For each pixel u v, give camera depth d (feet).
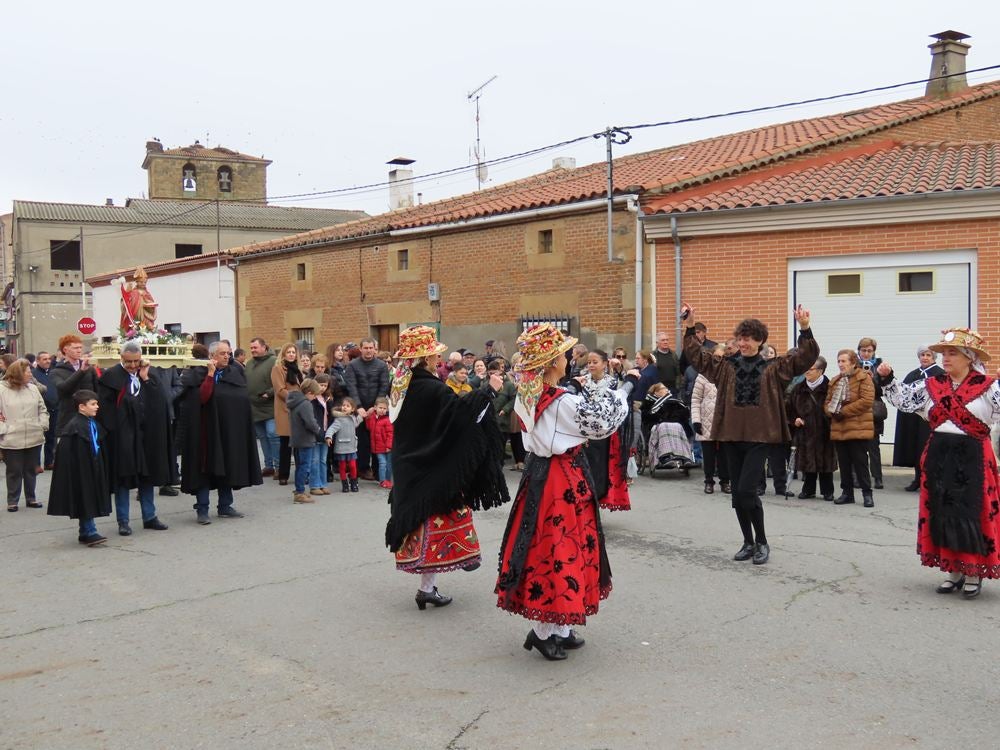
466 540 20.25
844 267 41.52
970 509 19.97
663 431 37.40
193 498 35.27
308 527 29.12
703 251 44.29
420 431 19.77
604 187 48.47
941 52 61.67
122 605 20.94
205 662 17.13
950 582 20.80
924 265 39.99
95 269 135.23
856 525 28.17
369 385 37.63
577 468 16.81
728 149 58.95
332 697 15.34
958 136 59.77
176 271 83.97
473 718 14.35
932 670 16.05
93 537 27.20
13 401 33.99
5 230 174.81
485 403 19.49
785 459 33.47
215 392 29.99
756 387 22.95
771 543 25.72
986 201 38.24
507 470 40.63
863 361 34.88
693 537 26.58
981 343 20.30
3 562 25.39
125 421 28.19
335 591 21.74
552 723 14.10
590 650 17.30
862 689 15.21
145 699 15.44
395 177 84.64
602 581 17.12
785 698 14.88
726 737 13.48
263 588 22.09
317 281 67.00
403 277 59.52
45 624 19.65
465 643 17.94
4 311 167.02
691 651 17.12
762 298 43.06
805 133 57.47
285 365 36.55
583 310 48.67
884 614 19.22
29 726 14.48
